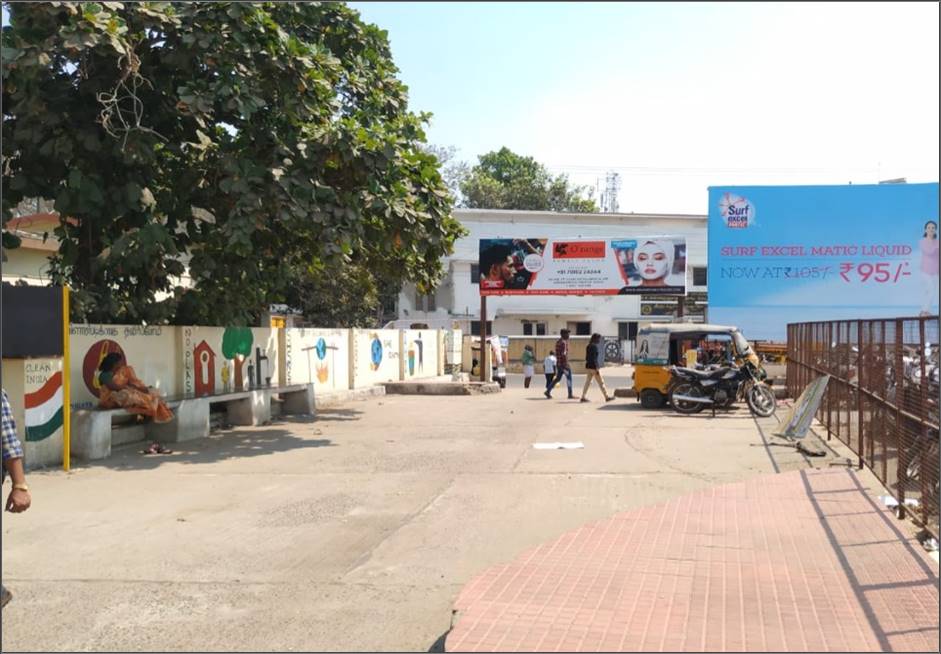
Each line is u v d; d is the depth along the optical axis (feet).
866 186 96.22
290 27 49.03
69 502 28.58
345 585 19.53
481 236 151.12
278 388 54.13
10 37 36.01
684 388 56.80
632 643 15.05
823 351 49.01
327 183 44.04
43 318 34.24
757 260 97.91
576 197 199.93
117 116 41.63
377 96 51.24
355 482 31.99
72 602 18.40
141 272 46.60
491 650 14.74
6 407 14.64
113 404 39.70
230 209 46.44
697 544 21.67
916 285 95.35
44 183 42.27
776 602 17.20
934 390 22.79
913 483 25.13
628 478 32.27
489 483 31.50
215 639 16.30
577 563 20.03
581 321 155.94
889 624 15.85
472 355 111.45
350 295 110.73
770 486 29.40
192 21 38.58
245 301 53.67
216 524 25.43
